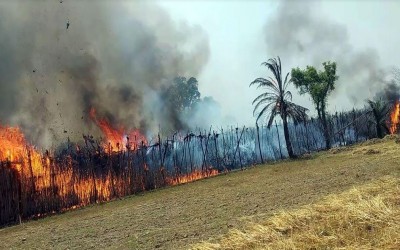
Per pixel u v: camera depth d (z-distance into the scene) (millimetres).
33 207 17578
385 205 6812
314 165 22531
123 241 9305
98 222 13078
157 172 23484
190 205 13883
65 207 18750
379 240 5566
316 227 6535
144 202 17469
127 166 22281
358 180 12836
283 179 17734
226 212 11062
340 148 31266
